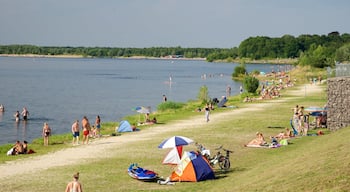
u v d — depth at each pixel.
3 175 30.92
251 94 97.69
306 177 22.23
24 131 61.72
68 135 50.31
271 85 122.19
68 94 118.69
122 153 37.97
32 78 182.00
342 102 44.53
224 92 124.94
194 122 57.44
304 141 40.38
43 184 28.38
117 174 30.67
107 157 36.53
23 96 111.81
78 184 23.28
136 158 35.81
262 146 39.31
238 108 72.31
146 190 26.52
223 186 25.73
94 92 125.19
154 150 38.91
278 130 49.31
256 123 54.53
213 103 79.25
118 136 48.19
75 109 87.44
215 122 56.62
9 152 38.78
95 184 28.12
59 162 35.12
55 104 95.50
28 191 26.81
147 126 55.03
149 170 29.97
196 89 135.88
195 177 28.19
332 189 19.50
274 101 81.25
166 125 55.47
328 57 187.62
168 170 31.81
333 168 22.53
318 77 136.88
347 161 23.08
